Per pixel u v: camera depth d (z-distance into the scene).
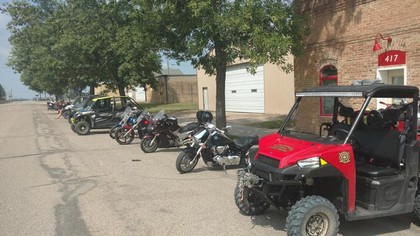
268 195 4.91
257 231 5.29
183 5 10.95
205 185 7.80
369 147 5.38
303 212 4.48
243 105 28.16
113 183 8.06
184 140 9.53
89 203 6.68
